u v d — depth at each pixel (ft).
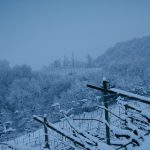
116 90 17.69
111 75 226.17
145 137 17.49
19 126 86.12
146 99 16.38
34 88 228.02
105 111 18.38
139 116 22.44
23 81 237.25
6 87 232.73
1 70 254.27
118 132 17.63
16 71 258.57
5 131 24.75
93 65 365.61
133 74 241.14
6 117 92.32
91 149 15.43
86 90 143.13
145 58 290.35
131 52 340.18
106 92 18.13
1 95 218.79
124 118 20.02
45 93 228.84
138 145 16.57
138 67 247.70
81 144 16.49
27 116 88.22
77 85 186.91
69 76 256.52
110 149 15.30
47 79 249.34
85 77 238.27
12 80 243.60
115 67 258.57
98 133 20.93
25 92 219.00
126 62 273.95
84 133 16.65
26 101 211.41
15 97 212.84
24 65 270.26
